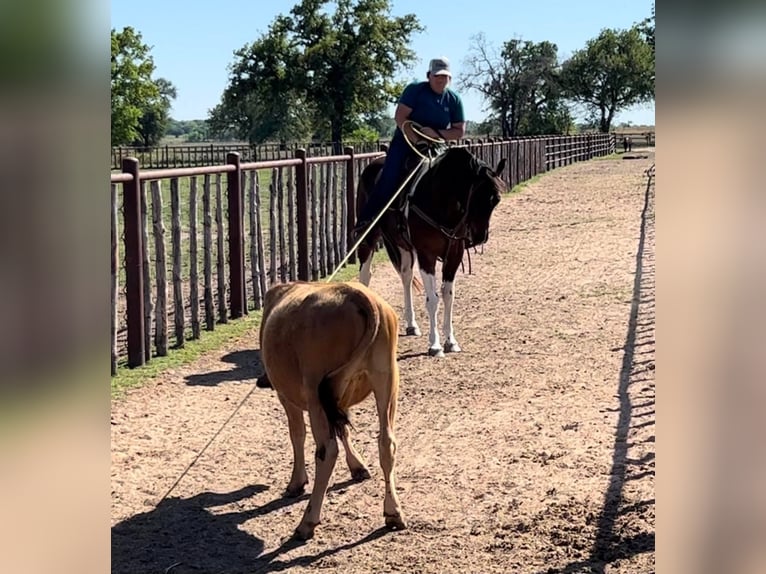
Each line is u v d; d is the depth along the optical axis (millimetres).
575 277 12648
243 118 88375
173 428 6375
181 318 8805
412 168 8414
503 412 6566
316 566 4160
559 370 7695
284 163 11164
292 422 5023
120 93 54156
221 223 9727
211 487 5270
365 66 70062
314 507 4473
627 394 6809
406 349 8727
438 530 4535
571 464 5367
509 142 29297
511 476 5242
